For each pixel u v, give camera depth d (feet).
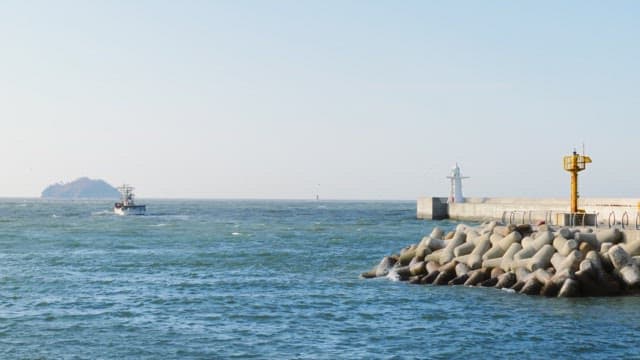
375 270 106.32
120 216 388.37
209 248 159.43
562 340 64.13
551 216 171.32
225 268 120.06
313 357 59.06
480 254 96.37
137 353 60.70
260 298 87.20
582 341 63.77
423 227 251.60
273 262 129.29
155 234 212.23
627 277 83.10
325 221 314.76
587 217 129.49
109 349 61.98
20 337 66.44
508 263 91.40
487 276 92.63
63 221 314.96
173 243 175.22
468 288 90.79
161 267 121.80
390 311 77.77
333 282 100.83
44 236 203.72
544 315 73.82
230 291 93.15
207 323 72.69
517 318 72.69
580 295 82.69
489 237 97.86
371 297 86.58
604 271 84.02
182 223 293.43
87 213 444.14
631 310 75.46
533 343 63.26
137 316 76.38
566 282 82.23
